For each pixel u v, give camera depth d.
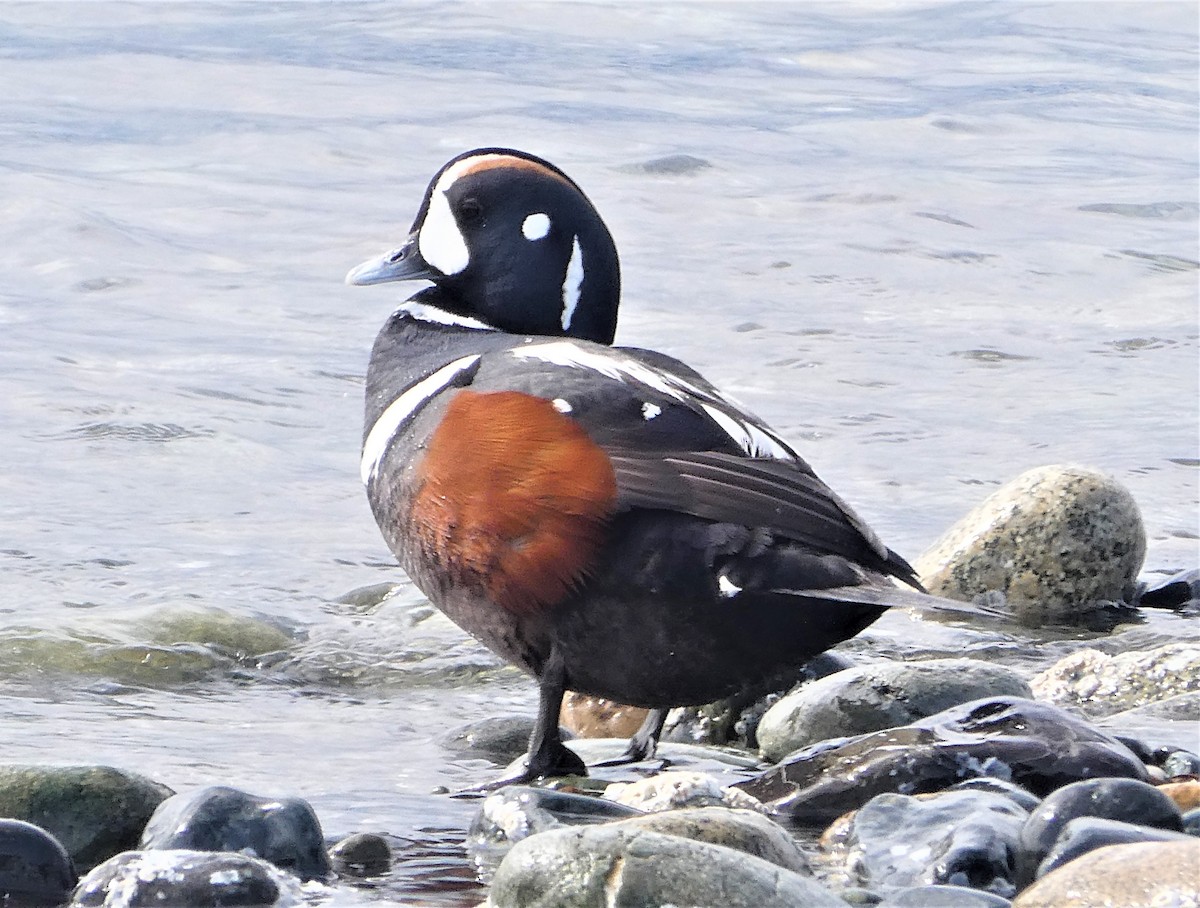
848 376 18.16
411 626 11.30
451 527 7.99
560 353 8.23
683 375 8.27
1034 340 19.77
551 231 9.08
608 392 7.89
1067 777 7.73
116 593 12.02
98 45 39.06
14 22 41.38
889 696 8.78
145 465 14.88
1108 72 39.03
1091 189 28.30
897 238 24.62
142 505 13.95
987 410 17.03
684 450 7.75
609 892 5.99
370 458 8.47
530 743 8.72
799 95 36.19
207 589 12.13
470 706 9.98
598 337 9.23
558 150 30.23
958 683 8.85
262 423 16.12
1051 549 12.09
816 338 19.64
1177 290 22.27
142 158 29.23
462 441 7.96
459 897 6.73
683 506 7.64
